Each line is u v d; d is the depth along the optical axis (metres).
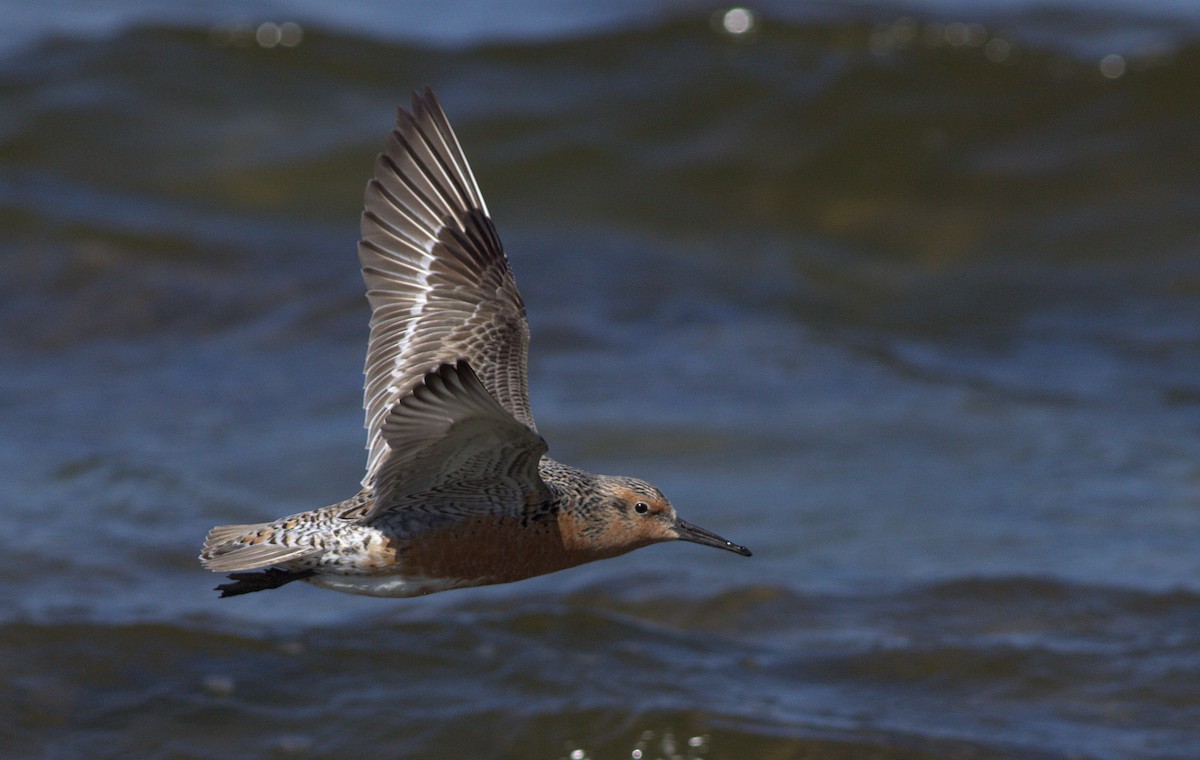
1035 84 25.52
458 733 11.82
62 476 15.84
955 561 14.52
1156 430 17.61
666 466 16.50
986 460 16.78
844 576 14.27
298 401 18.05
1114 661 12.79
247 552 8.86
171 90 25.52
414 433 7.96
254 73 25.97
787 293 22.00
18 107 24.83
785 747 11.63
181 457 16.42
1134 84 25.38
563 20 29.25
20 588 13.43
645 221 23.86
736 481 16.19
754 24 26.91
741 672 12.67
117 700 12.02
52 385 18.39
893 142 24.77
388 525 8.97
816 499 15.83
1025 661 12.77
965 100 25.39
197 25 26.66
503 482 8.73
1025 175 24.22
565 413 17.58
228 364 19.06
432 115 9.81
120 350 19.45
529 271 21.92
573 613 13.43
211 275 21.14
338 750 11.59
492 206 24.08
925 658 12.84
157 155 24.34
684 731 11.82
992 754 11.52
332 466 16.28
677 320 20.59
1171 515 15.43
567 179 24.50
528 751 11.68
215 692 12.18
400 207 9.59
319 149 24.67
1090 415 18.06
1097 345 20.28
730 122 25.27
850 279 22.66
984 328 20.92
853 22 26.77
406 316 9.42
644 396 18.14
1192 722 11.95
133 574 13.93
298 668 12.56
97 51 26.11
